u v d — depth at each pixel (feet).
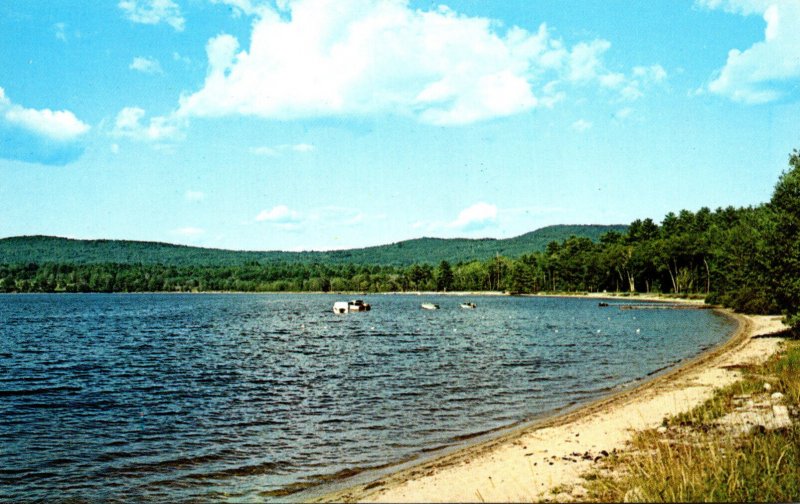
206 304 556.10
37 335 223.30
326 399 92.53
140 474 57.11
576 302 499.51
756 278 134.92
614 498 41.24
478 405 86.22
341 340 195.52
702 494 37.68
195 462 60.64
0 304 539.29
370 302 583.58
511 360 137.69
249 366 132.67
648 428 61.82
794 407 64.69
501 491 45.80
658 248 506.07
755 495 37.73
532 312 363.35
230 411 84.89
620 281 605.31
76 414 84.17
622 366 125.29
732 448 46.32
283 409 85.61
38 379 117.08
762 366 100.89
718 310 319.06
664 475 41.14
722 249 307.58
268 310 433.48
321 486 52.13
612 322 265.54
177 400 93.86
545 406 84.64
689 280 477.36
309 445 66.28
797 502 37.06
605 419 70.13
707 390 83.61
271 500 49.01
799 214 123.75
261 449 64.95
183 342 193.77
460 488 47.44
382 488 49.08
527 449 58.70
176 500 49.96
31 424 78.18
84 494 51.96
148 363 140.15
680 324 239.09
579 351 155.22
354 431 72.08
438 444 65.16
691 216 562.25
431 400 90.43
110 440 69.72
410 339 196.85
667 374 107.04
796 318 130.21
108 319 323.37
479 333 218.18
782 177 127.44
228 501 49.32
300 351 162.91
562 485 45.88
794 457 43.14
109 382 112.37
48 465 60.29
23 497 51.44
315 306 512.22
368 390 99.66
